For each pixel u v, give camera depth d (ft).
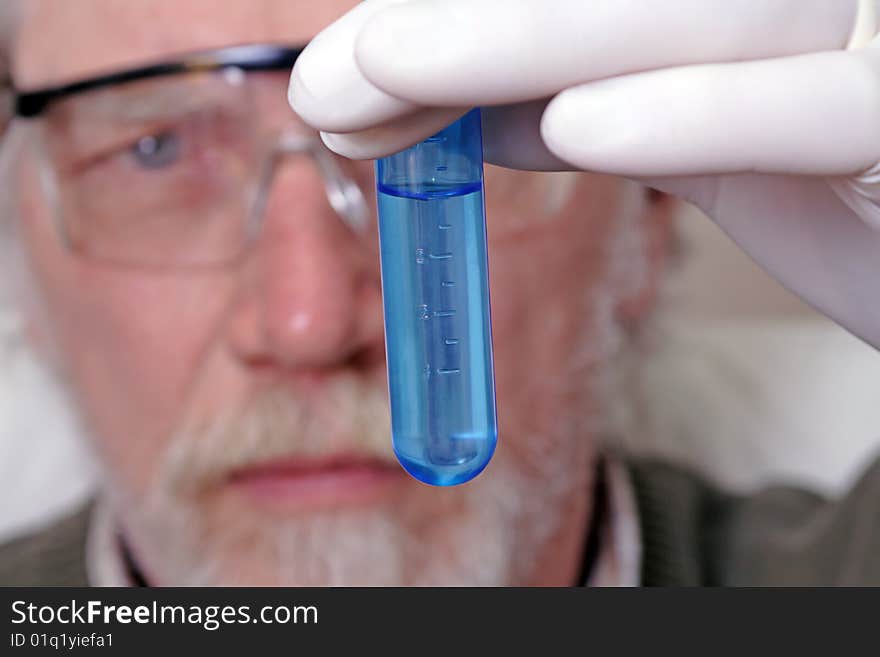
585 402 1.56
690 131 0.87
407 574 1.41
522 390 1.42
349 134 0.89
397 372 0.90
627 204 1.55
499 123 0.98
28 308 1.66
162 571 1.55
